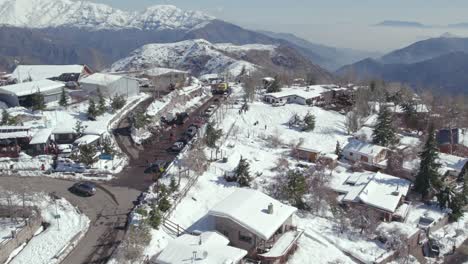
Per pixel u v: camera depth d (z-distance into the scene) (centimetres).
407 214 6328
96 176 5928
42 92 8681
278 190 6131
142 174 6100
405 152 8525
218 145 7619
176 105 9825
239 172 6262
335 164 7956
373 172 7750
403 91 12444
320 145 8925
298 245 5012
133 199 5312
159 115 8731
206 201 5619
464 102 13712
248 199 5053
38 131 6994
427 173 6894
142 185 5731
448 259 5647
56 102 8988
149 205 5072
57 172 5972
